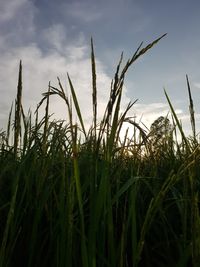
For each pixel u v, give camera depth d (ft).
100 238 5.67
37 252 6.72
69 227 5.08
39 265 6.55
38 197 6.87
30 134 8.82
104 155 5.22
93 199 5.02
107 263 5.46
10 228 6.57
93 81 4.92
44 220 7.28
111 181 7.15
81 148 9.13
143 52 4.57
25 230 6.91
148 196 8.76
